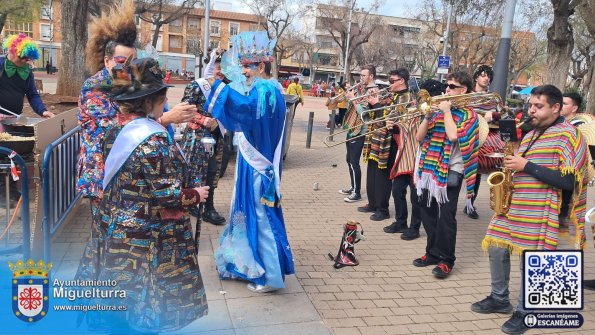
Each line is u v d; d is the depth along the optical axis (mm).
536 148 3281
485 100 4199
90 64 3598
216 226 5246
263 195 3629
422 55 43656
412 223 5336
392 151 5699
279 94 3568
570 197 3307
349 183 8031
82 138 3287
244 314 3406
